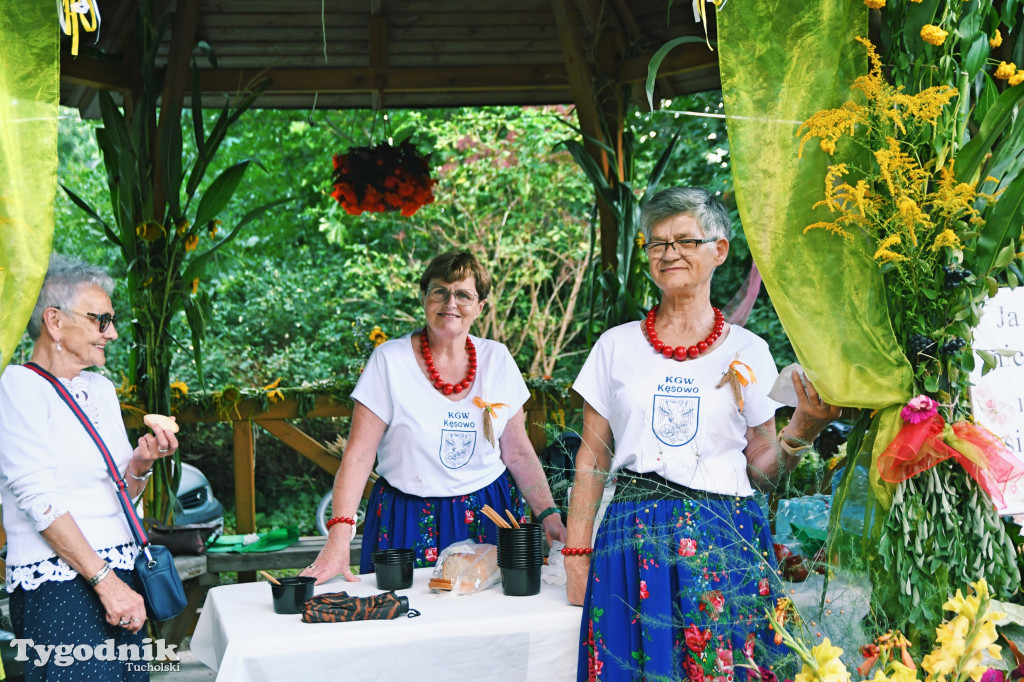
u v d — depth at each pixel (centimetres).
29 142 206
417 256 1047
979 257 204
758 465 229
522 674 209
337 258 1055
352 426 277
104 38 478
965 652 161
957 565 200
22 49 206
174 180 456
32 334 230
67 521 216
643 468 216
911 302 208
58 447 221
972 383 208
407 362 279
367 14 502
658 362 222
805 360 208
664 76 495
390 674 200
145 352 462
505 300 991
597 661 207
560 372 978
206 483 605
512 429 293
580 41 470
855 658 187
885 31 214
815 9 207
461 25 508
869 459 212
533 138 988
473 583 231
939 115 203
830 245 208
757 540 212
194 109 464
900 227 204
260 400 482
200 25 488
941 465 204
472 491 280
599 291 514
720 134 897
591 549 222
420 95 548
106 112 454
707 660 200
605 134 496
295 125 1059
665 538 208
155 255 457
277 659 193
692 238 218
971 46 203
